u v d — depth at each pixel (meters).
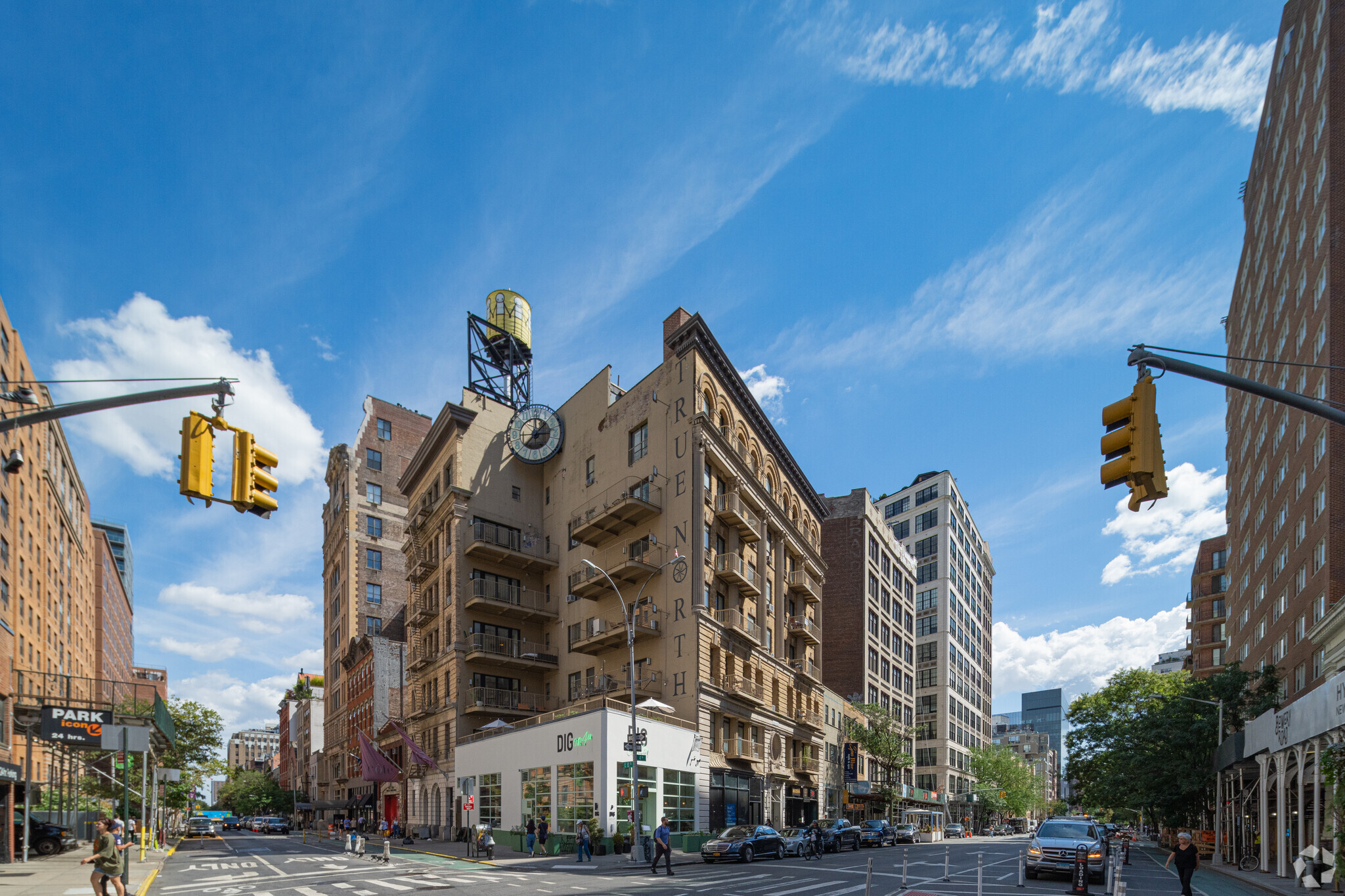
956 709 103.56
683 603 42.97
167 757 59.78
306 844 50.16
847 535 81.50
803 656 58.06
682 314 47.25
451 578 50.94
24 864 28.94
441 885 21.89
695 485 43.81
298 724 131.00
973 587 120.12
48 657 57.91
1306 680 44.84
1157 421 9.38
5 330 41.94
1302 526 46.28
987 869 29.02
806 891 20.78
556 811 37.16
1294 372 49.22
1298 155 49.09
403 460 87.69
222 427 10.37
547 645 53.03
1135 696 63.19
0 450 43.22
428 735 53.09
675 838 37.09
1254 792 40.09
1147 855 45.28
